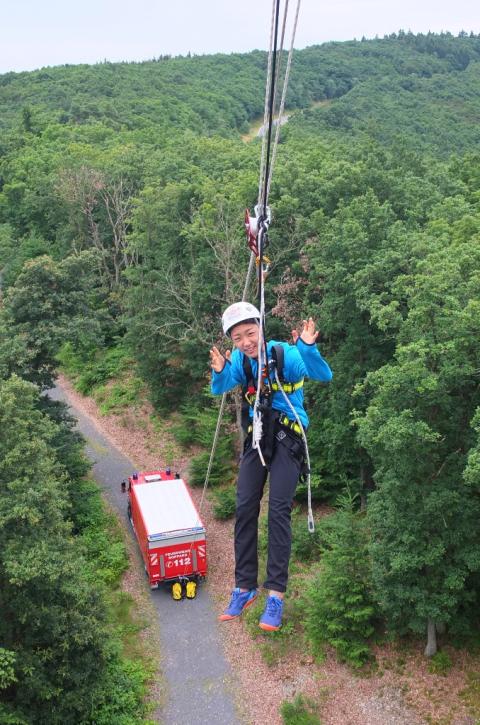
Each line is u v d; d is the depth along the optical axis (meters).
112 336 53.72
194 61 154.50
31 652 20.00
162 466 38.28
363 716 21.47
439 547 21.12
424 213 36.69
